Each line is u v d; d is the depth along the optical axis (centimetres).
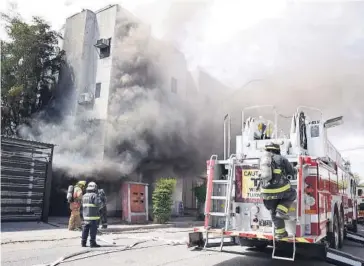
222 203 575
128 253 626
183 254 622
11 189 1028
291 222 500
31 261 539
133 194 1238
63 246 693
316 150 650
